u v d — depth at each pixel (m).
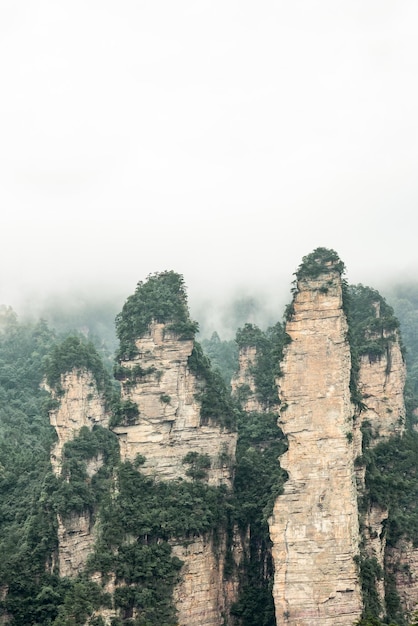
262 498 120.38
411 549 117.31
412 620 110.44
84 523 129.62
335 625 100.38
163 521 112.94
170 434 119.50
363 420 134.25
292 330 104.62
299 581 101.25
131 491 115.50
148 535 112.38
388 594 113.12
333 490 102.31
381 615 105.06
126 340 120.31
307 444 102.94
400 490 121.00
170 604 108.62
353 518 102.88
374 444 136.00
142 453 118.06
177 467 119.25
